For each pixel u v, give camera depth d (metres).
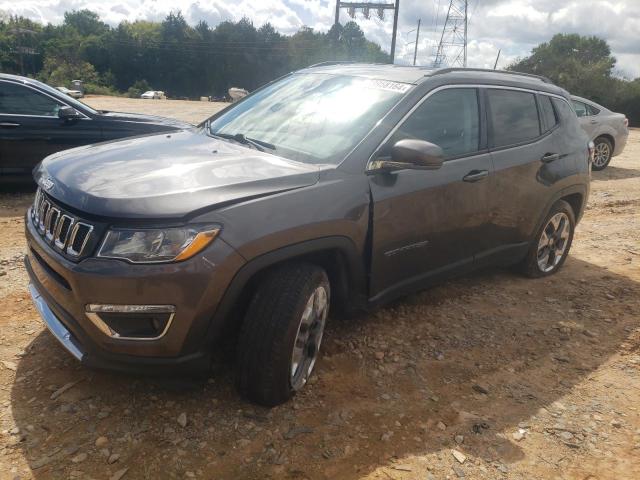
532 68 51.66
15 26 104.56
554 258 5.14
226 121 3.98
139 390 2.99
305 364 3.07
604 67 45.97
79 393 2.93
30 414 2.75
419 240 3.56
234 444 2.65
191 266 2.47
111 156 3.14
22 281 4.24
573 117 5.13
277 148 3.36
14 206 6.62
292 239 2.76
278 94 4.05
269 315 2.73
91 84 90.12
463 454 2.73
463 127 3.90
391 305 4.25
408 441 2.79
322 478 2.51
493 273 5.12
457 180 3.72
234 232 2.57
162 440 2.64
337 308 3.39
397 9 36.03
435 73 3.81
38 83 7.12
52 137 7.04
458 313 4.26
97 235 2.50
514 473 2.63
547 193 4.64
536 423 3.01
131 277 2.43
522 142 4.39
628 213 7.94
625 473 2.68
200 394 2.99
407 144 3.11
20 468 2.42
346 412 2.96
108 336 2.51
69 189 2.72
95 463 2.48
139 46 119.44
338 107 3.59
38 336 3.45
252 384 2.80
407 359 3.55
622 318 4.38
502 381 3.40
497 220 4.19
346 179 3.09
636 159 14.36
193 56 119.62
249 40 124.12
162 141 3.53
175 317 2.50
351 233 3.07
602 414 3.13
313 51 108.00
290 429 2.79
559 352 3.80
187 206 2.52
